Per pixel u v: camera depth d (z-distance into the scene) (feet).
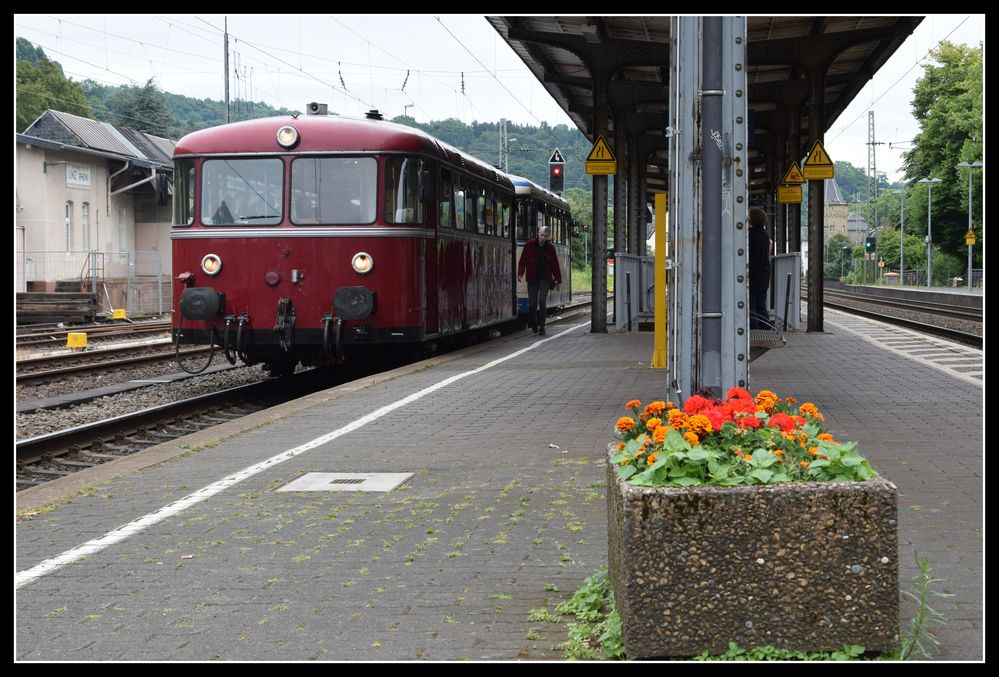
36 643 15.76
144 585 18.49
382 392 45.47
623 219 92.02
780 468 14.38
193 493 25.93
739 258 22.98
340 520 22.89
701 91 22.89
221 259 52.85
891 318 101.81
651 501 13.97
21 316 115.24
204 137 53.57
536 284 78.95
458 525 22.18
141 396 54.39
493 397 43.16
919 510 22.22
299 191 52.60
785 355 60.03
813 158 77.05
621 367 54.90
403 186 53.01
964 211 300.61
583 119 102.63
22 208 144.56
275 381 57.47
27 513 24.04
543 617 16.25
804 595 13.92
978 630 15.12
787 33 73.67
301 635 15.84
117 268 165.27
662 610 13.98
